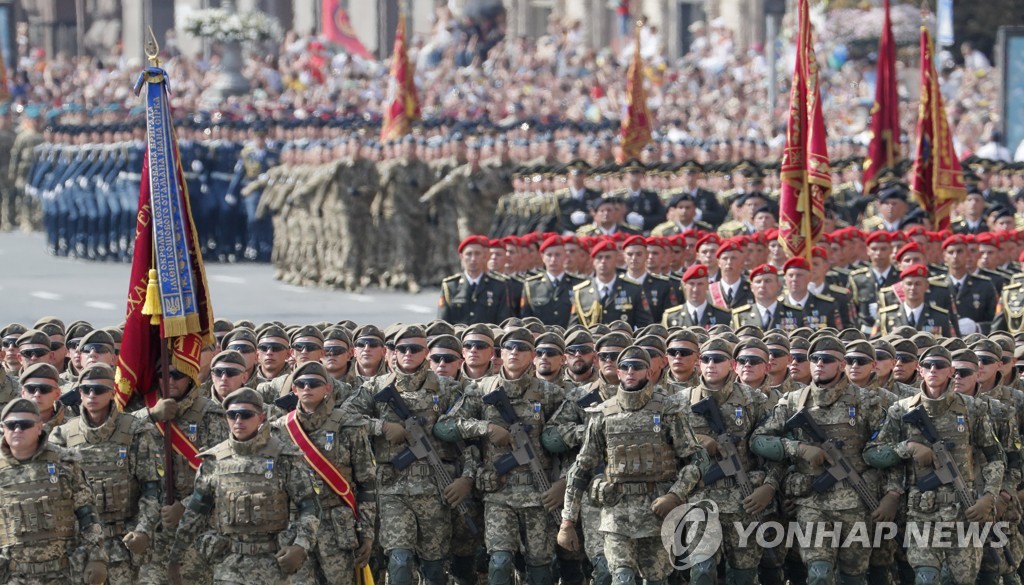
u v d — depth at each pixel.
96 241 130.88
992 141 113.88
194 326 45.09
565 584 50.25
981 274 72.88
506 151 105.06
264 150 125.25
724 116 140.25
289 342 51.56
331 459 43.94
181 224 45.44
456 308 68.19
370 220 107.06
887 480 47.16
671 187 91.31
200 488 41.56
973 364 48.00
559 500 47.38
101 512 43.09
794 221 64.12
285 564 40.62
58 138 134.38
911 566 46.97
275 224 113.50
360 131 119.19
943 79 147.38
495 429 47.28
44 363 44.88
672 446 45.28
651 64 162.12
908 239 74.06
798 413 46.72
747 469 47.38
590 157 100.94
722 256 65.12
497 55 180.88
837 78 145.50
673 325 62.94
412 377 48.06
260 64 179.00
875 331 67.38
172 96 161.50
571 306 67.38
